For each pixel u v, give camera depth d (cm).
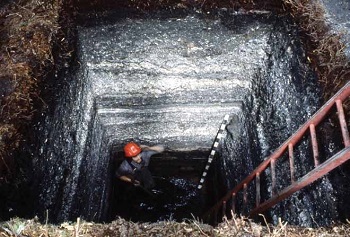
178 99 441
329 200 261
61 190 322
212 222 485
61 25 343
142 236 214
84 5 357
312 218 276
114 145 512
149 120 471
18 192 260
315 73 319
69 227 216
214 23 366
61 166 325
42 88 304
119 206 579
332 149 276
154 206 595
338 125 284
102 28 359
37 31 326
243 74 415
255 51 390
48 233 211
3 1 350
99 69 391
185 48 382
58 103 317
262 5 366
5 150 259
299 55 336
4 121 271
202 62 397
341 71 307
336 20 346
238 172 436
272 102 371
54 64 322
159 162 581
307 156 298
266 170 352
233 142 474
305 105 314
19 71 298
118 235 214
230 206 450
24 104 285
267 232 219
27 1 350
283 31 363
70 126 346
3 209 244
